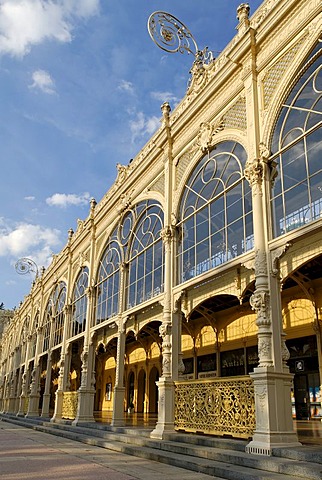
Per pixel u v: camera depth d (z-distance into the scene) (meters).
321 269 13.47
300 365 15.52
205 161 13.23
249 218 10.84
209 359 19.34
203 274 11.80
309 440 9.05
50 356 26.97
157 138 15.58
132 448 10.62
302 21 10.14
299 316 15.30
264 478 6.49
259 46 11.38
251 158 10.73
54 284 28.36
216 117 12.95
